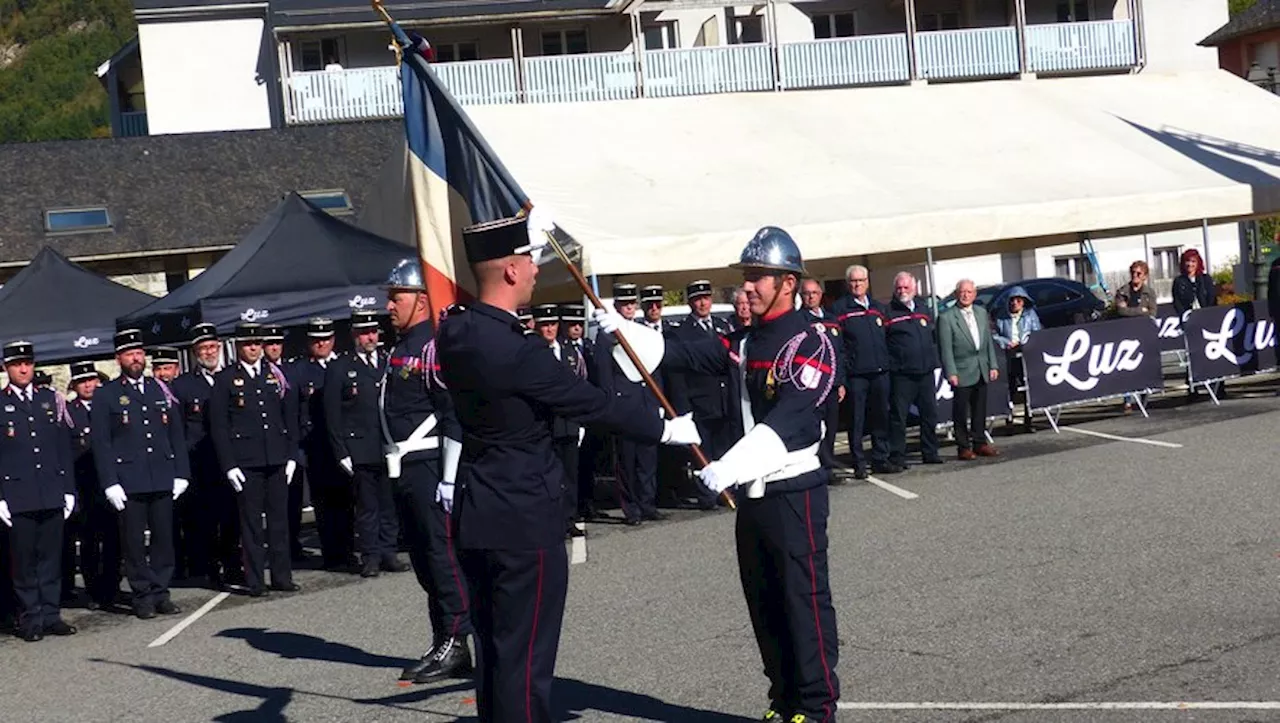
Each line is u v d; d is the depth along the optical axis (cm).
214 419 1186
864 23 4247
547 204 1602
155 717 772
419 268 839
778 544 607
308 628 1000
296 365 1323
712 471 580
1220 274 3744
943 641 770
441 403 732
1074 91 2141
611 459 1602
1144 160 1892
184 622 1095
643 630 864
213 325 1326
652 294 1376
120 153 3306
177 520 1365
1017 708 640
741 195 1678
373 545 1230
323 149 3397
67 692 866
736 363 632
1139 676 674
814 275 2256
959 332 1520
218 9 4088
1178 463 1334
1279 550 927
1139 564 922
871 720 641
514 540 530
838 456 1662
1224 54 4444
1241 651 701
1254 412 1655
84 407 1259
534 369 527
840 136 1888
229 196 3216
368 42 3981
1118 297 1877
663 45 4153
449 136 863
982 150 1889
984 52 3988
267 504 1193
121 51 4462
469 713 719
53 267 1691
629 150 1788
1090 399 1708
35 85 12825
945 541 1066
